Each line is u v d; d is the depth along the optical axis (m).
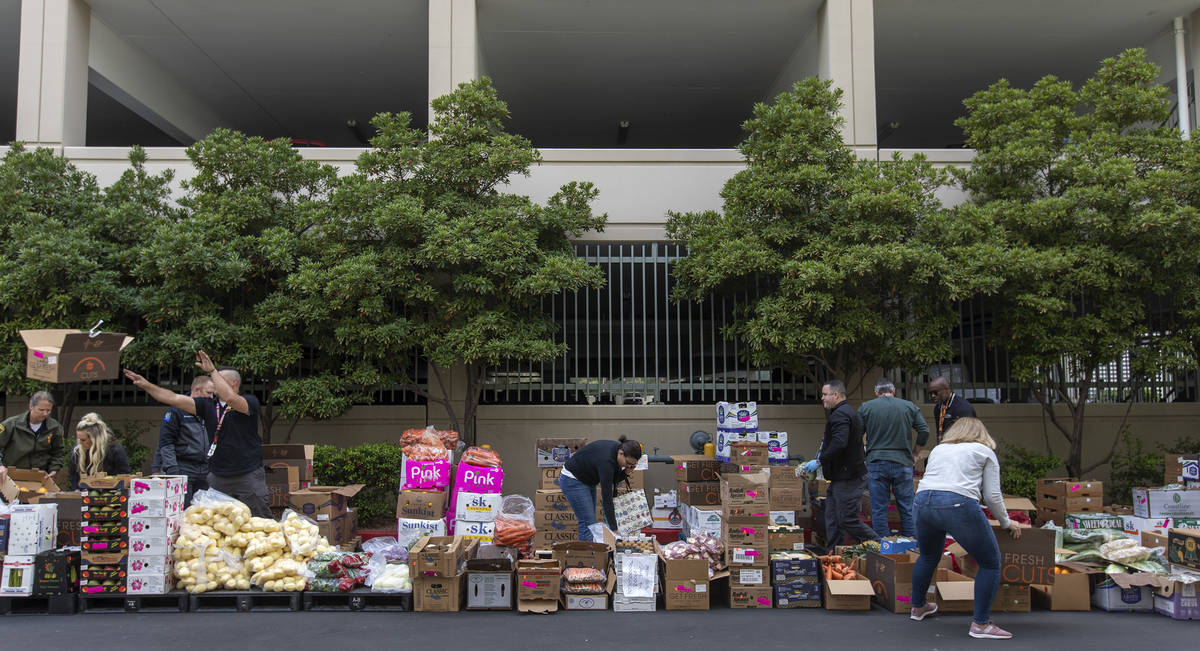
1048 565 5.78
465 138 9.38
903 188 8.99
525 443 10.11
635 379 10.33
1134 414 10.55
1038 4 11.67
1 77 14.41
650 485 10.10
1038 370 9.37
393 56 13.45
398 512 7.39
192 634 5.22
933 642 5.12
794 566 6.13
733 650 4.95
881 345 9.24
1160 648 4.97
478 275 8.98
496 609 5.94
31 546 5.79
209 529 6.06
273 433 10.04
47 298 8.72
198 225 8.80
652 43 12.77
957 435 5.46
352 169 10.73
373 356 9.29
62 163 9.52
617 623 5.61
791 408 10.19
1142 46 13.01
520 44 12.78
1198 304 9.07
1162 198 8.80
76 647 4.92
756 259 8.79
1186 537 6.07
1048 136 9.31
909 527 7.30
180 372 10.18
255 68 13.95
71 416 9.62
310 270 8.69
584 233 10.56
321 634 5.26
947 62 13.70
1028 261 8.50
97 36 11.91
